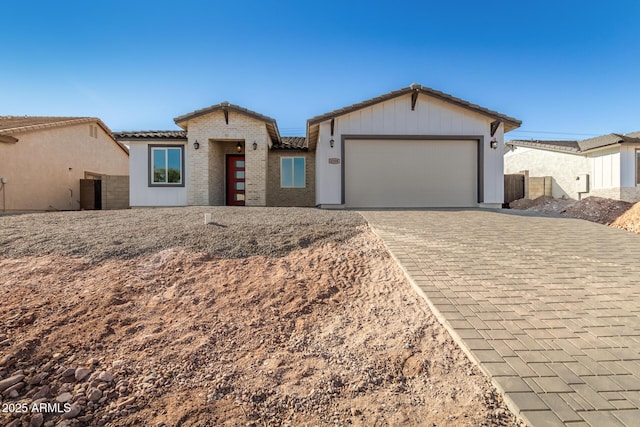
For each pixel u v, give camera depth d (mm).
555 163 23062
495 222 9484
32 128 15656
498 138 13555
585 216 12688
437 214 10836
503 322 3709
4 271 4863
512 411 2451
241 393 2768
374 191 13406
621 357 3053
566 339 3367
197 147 14312
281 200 17562
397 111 13359
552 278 5129
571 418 2309
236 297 4414
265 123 14531
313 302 4344
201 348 3361
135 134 14688
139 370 3006
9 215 9234
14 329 3490
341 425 2432
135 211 10125
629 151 19125
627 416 2326
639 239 7648
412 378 2928
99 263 5234
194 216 8852
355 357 3242
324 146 13242
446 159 13531
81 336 3449
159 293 4430
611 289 4715
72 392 2730
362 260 5828
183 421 2447
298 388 2828
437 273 5238
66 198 18141
